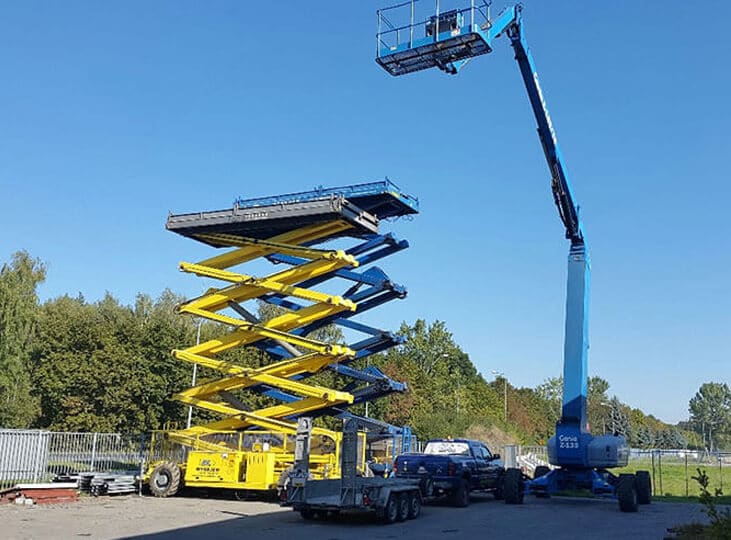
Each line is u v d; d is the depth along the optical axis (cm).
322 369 2555
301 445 1781
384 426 2716
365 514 1925
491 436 6059
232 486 2239
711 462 5503
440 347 8225
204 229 2497
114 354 3509
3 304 3769
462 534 1541
